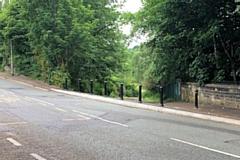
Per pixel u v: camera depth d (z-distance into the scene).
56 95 21.50
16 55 35.88
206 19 17.41
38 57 31.81
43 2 28.56
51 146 7.93
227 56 18.95
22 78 32.50
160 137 9.39
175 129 10.80
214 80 18.95
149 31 23.12
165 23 19.38
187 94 21.48
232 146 8.52
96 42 34.44
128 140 8.84
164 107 16.33
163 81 26.34
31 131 9.61
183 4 17.66
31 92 22.22
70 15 28.27
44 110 14.01
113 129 10.38
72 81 30.59
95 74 34.09
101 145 8.16
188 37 19.06
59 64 29.31
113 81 37.81
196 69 19.88
